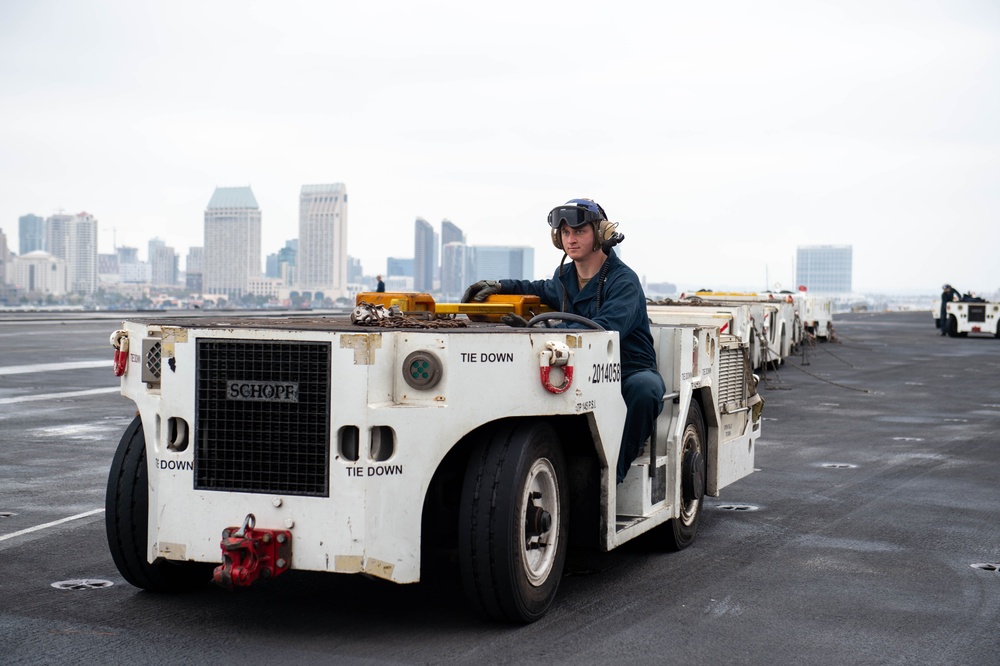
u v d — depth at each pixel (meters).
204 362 4.71
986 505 8.15
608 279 6.12
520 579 4.82
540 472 5.04
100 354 22.64
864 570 6.12
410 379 4.62
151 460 4.88
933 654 4.63
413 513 4.61
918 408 15.33
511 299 6.27
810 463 10.23
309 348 4.58
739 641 4.78
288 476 4.62
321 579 5.76
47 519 7.26
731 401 7.41
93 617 5.04
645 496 5.92
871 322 58.31
